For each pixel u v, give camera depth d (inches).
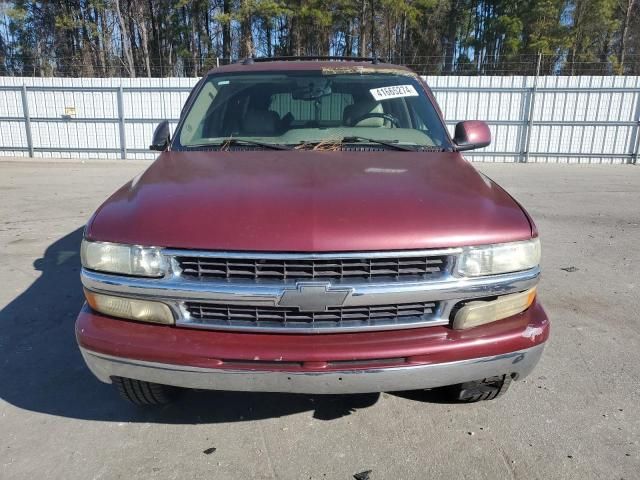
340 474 93.1
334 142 124.7
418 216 85.7
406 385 85.0
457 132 136.9
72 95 684.1
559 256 230.2
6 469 94.5
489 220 87.6
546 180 499.2
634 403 114.7
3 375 126.3
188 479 92.0
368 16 1492.4
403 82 144.3
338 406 112.7
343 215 84.7
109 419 109.2
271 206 86.7
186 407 112.7
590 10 1412.4
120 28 1407.5
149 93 677.3
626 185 466.9
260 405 113.2
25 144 707.4
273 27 1505.9
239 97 138.8
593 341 145.2
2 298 173.9
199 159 114.0
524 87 655.8
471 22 1754.4
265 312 84.9
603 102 652.7
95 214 94.9
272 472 93.7
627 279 199.0
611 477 92.3
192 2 1524.4
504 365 87.7
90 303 90.8
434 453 98.3
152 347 84.5
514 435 103.3
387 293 82.5
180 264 84.7
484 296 86.0
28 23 1519.4
